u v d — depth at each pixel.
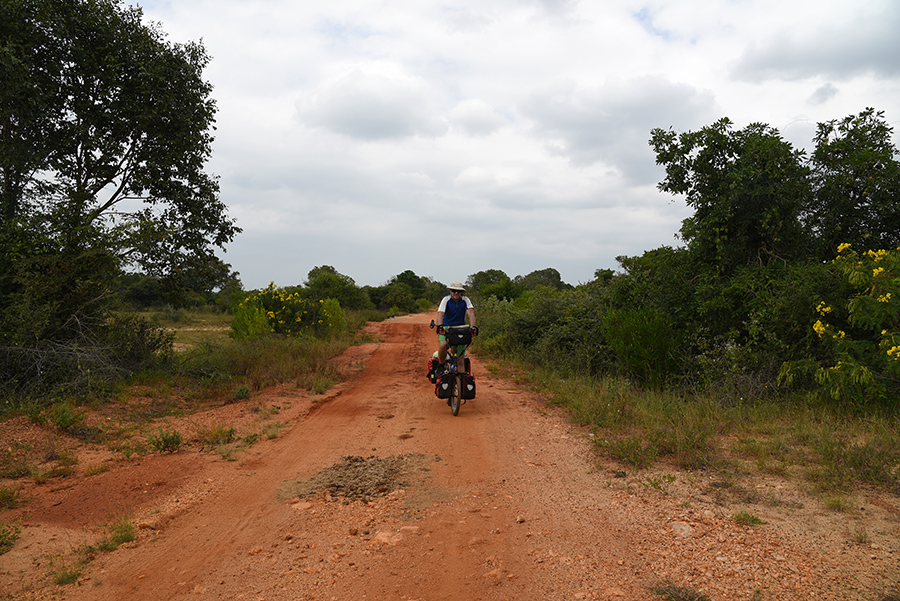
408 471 5.19
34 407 6.80
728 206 9.09
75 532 3.99
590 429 6.51
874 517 3.70
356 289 35.47
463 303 8.03
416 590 3.08
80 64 10.16
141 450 5.93
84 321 9.02
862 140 8.91
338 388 10.19
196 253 12.41
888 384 6.40
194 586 3.21
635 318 8.95
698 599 2.79
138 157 11.27
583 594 2.95
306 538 3.82
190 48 11.88
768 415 6.50
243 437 6.60
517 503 4.33
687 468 4.89
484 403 8.42
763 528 3.60
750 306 8.41
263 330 15.94
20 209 9.63
